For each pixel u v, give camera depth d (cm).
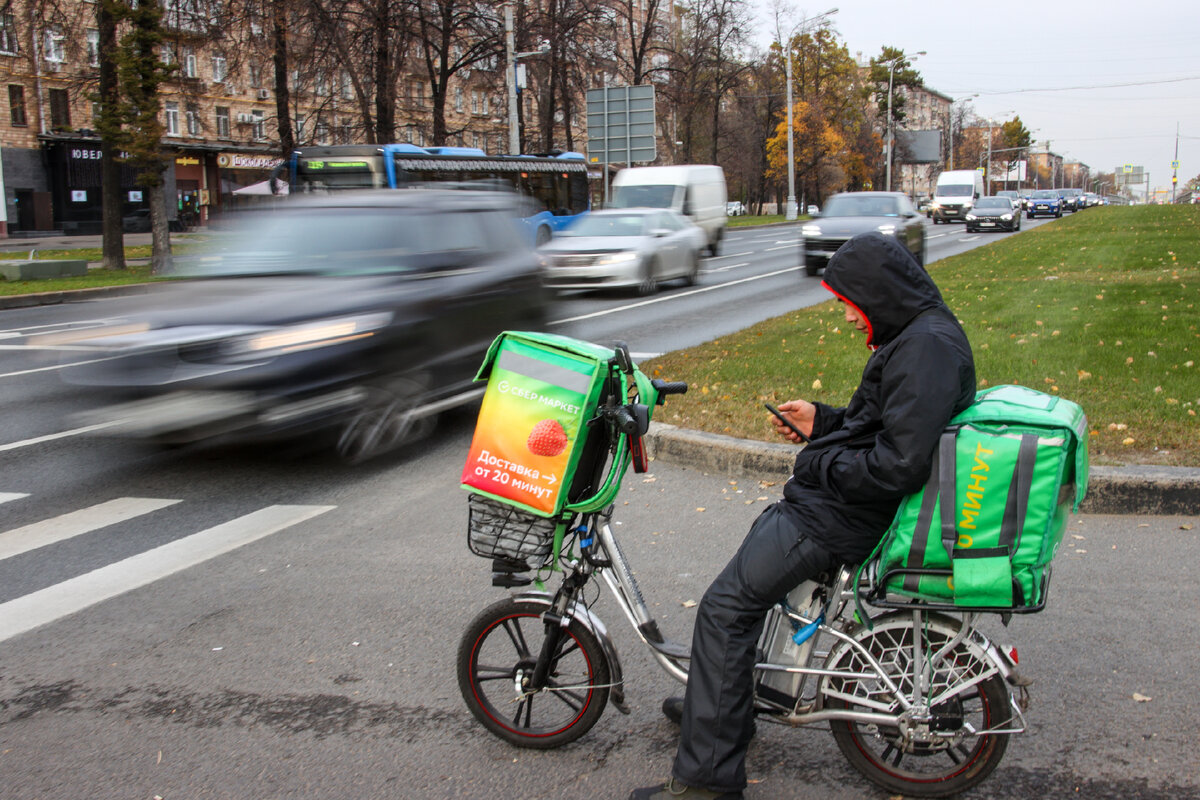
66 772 311
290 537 533
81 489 632
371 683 367
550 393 280
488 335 810
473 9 3384
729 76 5847
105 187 2431
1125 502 518
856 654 282
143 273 2364
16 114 4322
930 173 12106
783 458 603
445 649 394
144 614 435
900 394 246
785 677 286
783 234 4372
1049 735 318
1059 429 242
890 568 257
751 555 273
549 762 312
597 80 4078
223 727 337
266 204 833
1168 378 781
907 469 244
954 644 271
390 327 686
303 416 628
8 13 2388
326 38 2795
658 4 5247
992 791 290
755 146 7081
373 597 447
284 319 638
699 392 819
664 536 515
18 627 423
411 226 779
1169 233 2884
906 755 303
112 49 2350
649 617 300
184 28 2469
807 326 1237
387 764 312
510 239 894
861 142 8094
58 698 360
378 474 662
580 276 1745
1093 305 1298
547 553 289
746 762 309
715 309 1574
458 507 582
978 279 1778
